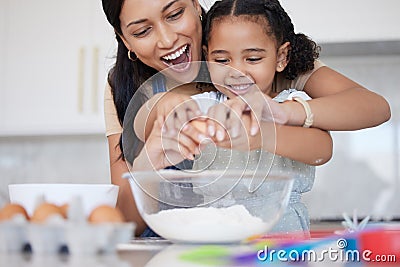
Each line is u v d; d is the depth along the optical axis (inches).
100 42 101.3
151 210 34.0
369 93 48.6
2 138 114.2
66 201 34.6
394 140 101.5
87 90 101.1
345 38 93.1
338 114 44.4
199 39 50.3
